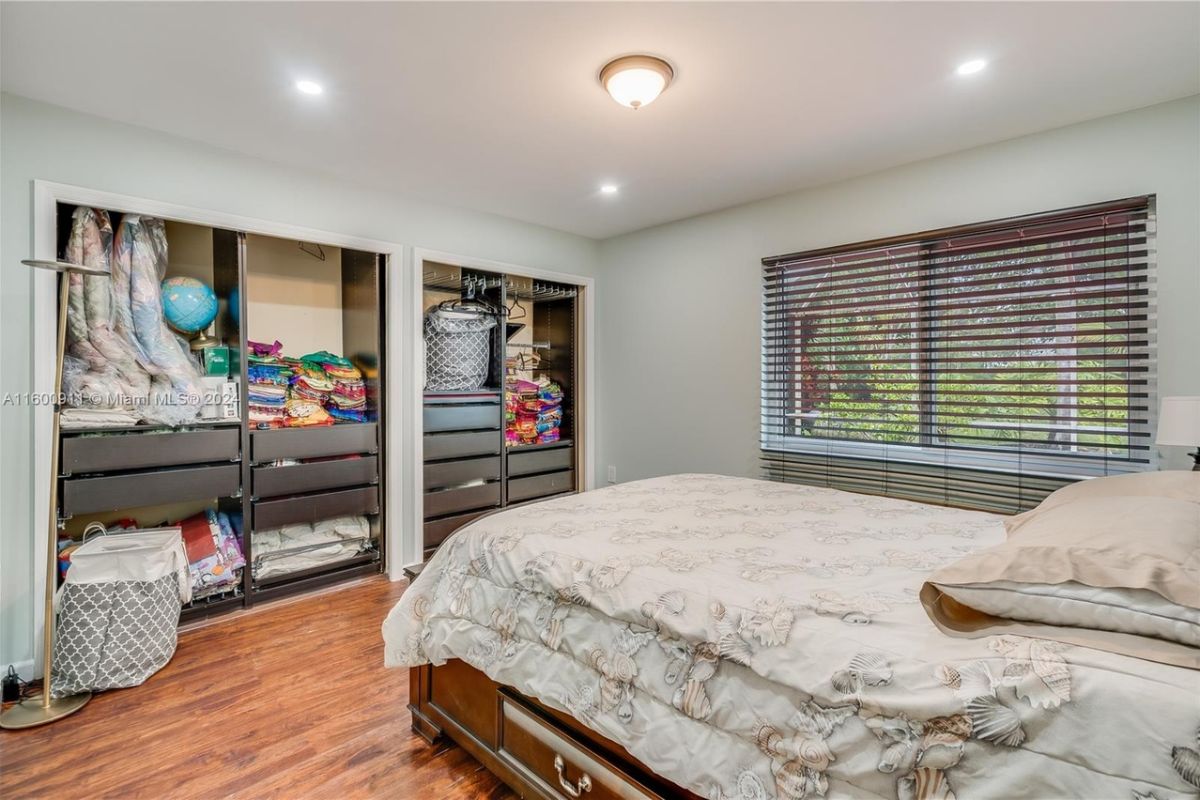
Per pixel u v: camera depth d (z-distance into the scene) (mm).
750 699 1025
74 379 2303
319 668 2285
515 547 1598
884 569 1317
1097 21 1703
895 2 1616
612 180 3111
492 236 3777
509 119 2361
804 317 3293
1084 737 743
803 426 3316
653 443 4117
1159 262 2236
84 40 1788
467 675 1678
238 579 2855
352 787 1593
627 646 1235
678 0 1604
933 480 2854
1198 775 668
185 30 1738
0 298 2117
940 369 2801
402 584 3258
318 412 3162
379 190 3225
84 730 1860
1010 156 2574
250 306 3205
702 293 3793
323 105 2236
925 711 841
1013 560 961
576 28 1741
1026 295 2539
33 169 2174
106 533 2502
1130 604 816
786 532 1664
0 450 2123
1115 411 2342
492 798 1553
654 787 1191
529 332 4734
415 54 1881
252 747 1773
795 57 1905
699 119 2365
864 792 873
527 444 4191
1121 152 2312
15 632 2146
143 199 2424
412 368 3393
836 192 3139
